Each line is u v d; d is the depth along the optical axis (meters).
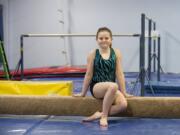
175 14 9.02
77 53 9.54
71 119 3.61
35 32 9.65
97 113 3.49
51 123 3.43
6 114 3.84
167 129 3.17
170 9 9.02
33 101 3.77
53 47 9.57
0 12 9.51
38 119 3.62
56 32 9.53
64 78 7.82
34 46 9.69
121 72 3.57
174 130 3.13
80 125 3.34
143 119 3.60
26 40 9.72
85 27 9.44
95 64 3.48
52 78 7.84
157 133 3.02
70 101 3.71
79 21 9.45
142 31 4.62
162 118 3.64
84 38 9.47
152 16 9.12
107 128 3.21
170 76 8.00
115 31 9.32
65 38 9.44
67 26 9.42
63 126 3.30
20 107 3.79
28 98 3.78
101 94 3.46
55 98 3.74
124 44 9.34
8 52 9.81
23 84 4.47
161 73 8.73
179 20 9.02
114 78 3.62
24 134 3.01
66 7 9.36
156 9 9.09
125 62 9.38
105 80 3.51
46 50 9.62
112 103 3.48
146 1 9.12
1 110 3.82
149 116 3.65
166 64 9.16
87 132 3.06
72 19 9.45
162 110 3.61
